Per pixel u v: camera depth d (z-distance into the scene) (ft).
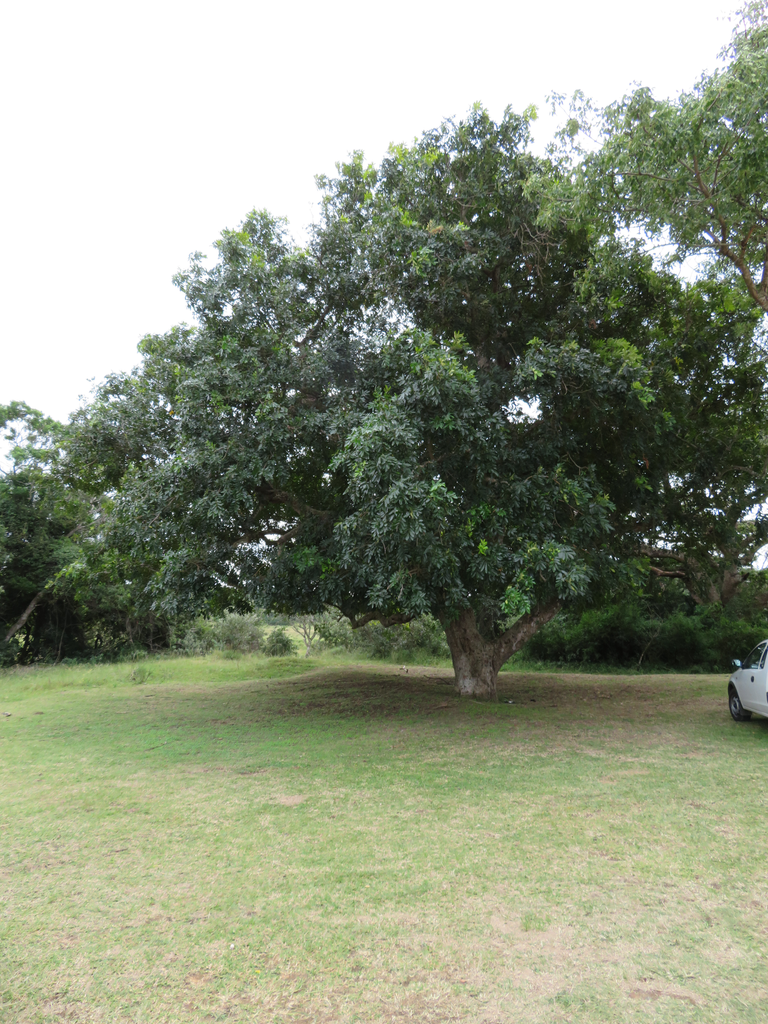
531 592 31.04
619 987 10.64
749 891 14.17
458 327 37.55
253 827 19.16
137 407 37.88
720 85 24.40
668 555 55.67
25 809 21.26
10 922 13.21
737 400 45.83
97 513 57.67
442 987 10.73
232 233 36.70
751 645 76.02
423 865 15.98
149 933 12.70
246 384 32.71
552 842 17.39
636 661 81.92
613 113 28.35
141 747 31.78
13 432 88.99
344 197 41.19
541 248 37.14
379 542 29.66
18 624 91.71
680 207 28.76
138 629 104.63
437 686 52.24
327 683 56.70
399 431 27.55
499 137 36.70
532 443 35.40
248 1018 9.95
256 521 40.88
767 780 23.30
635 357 31.96
